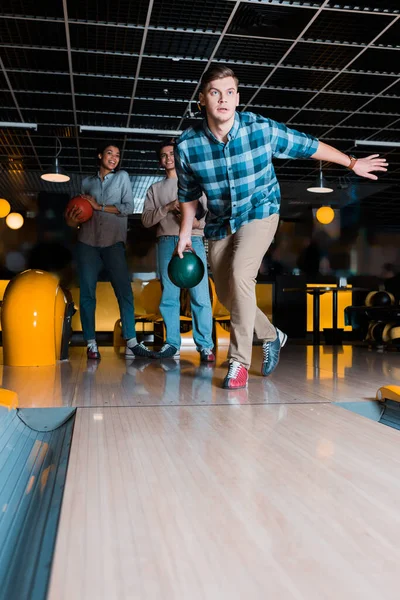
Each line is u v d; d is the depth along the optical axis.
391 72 6.35
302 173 10.79
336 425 1.83
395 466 1.36
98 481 1.24
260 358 4.67
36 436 1.99
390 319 7.40
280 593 0.75
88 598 0.74
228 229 2.75
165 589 0.76
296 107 7.42
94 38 5.55
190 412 2.07
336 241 14.27
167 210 3.98
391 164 9.94
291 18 5.16
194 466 1.36
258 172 2.55
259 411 2.09
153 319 6.18
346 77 6.47
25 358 3.90
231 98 2.36
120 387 2.75
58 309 4.15
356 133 8.52
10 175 11.01
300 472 1.31
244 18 5.18
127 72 6.32
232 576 0.80
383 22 5.26
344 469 1.34
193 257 2.97
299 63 6.12
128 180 4.38
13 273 12.30
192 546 0.90
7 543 1.09
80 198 4.20
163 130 8.23
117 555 0.87
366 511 1.06
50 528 1.06
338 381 3.00
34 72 6.29
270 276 10.12
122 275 4.43
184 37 5.52
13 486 1.38
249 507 1.08
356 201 13.29
